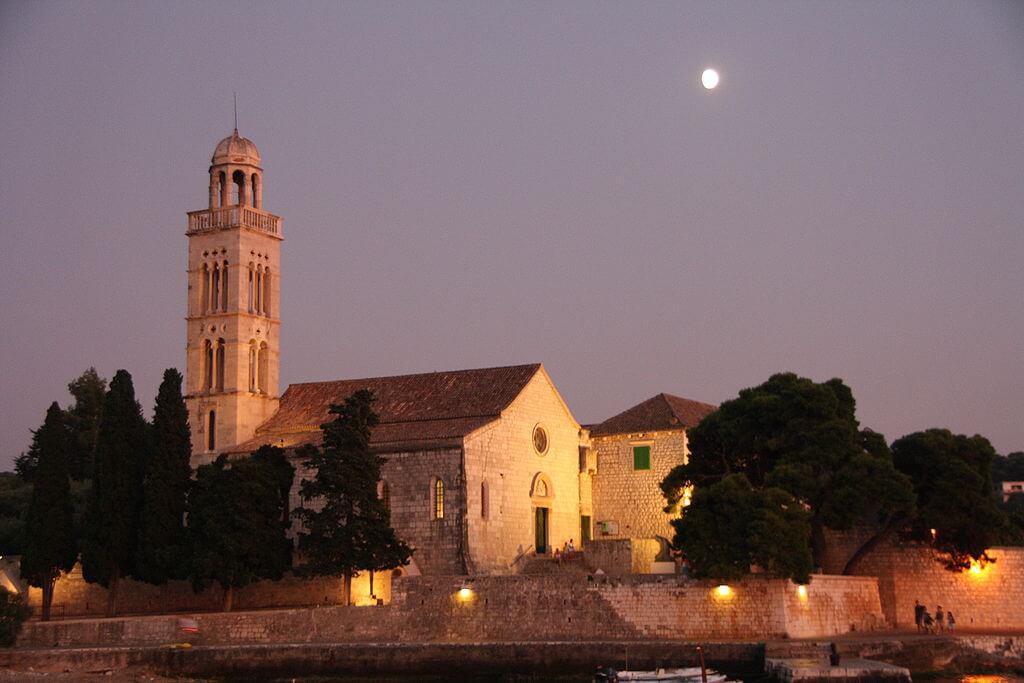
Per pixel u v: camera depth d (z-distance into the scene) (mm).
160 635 87562
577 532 116938
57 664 83562
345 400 98625
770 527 81938
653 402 122000
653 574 86438
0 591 90000
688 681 72312
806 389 94750
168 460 101375
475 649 84375
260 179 120812
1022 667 82375
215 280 118500
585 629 87062
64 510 100688
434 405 111562
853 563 95938
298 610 91125
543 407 114062
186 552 99062
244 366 116312
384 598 99688
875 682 70938
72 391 148875
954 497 92750
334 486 95938
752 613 83250
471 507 101250
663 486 100750
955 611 94500
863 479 89625
